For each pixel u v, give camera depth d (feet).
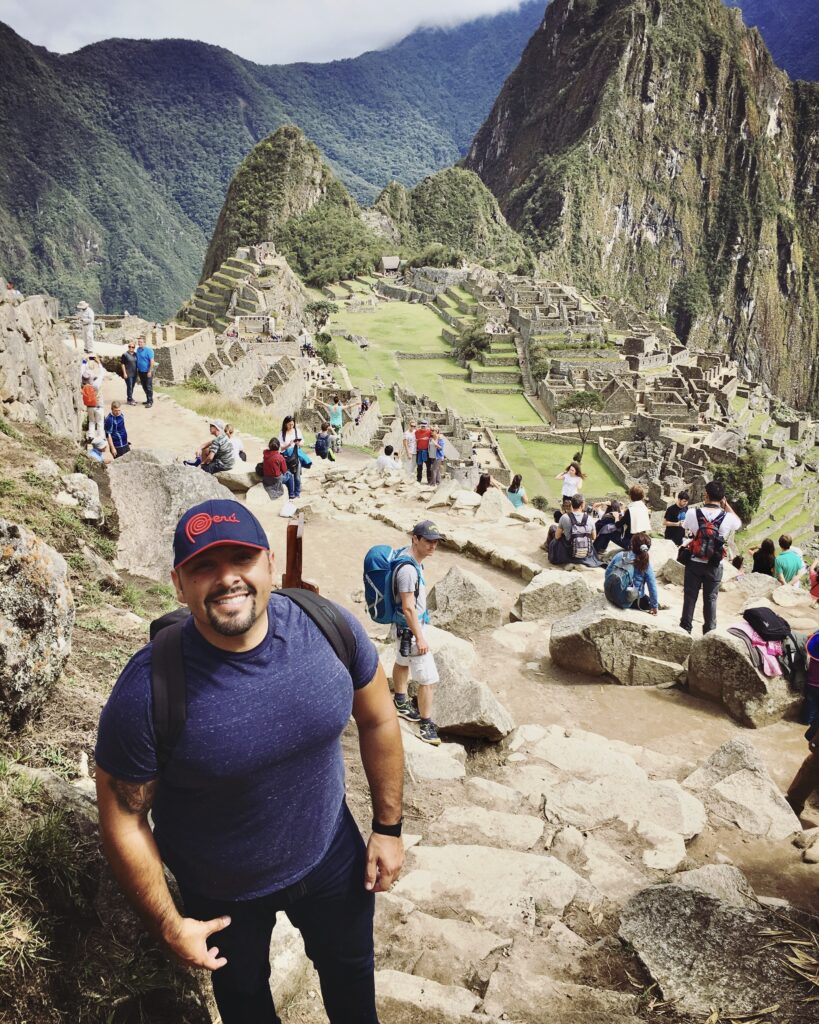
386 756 10.24
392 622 25.72
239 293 395.14
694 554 35.91
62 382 60.90
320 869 9.82
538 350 409.08
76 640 22.94
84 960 10.62
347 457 108.37
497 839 20.33
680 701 30.58
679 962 14.96
